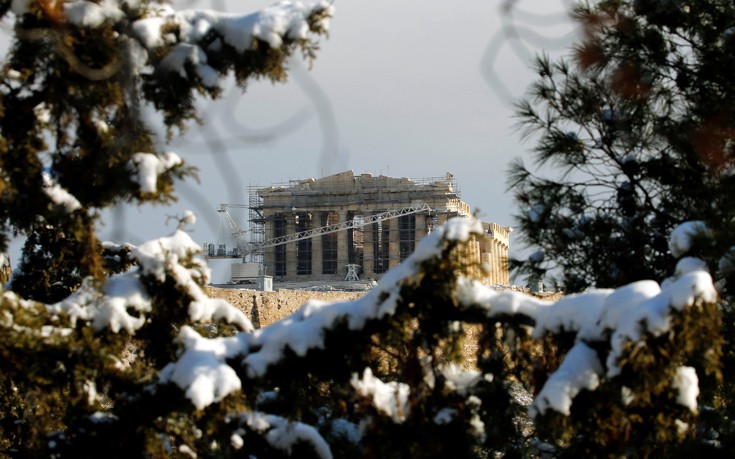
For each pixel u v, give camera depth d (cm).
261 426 1591
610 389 1361
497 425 1661
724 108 1866
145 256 1656
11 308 1530
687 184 1888
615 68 1925
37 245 1897
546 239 1917
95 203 1622
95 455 1519
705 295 1284
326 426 1738
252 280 12662
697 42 1956
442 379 1544
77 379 1534
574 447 1620
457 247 1458
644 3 1970
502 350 1625
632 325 1291
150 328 1683
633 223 1916
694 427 1767
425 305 1485
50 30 1467
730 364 1750
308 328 1508
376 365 1669
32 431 1742
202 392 1431
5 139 1555
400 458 1535
